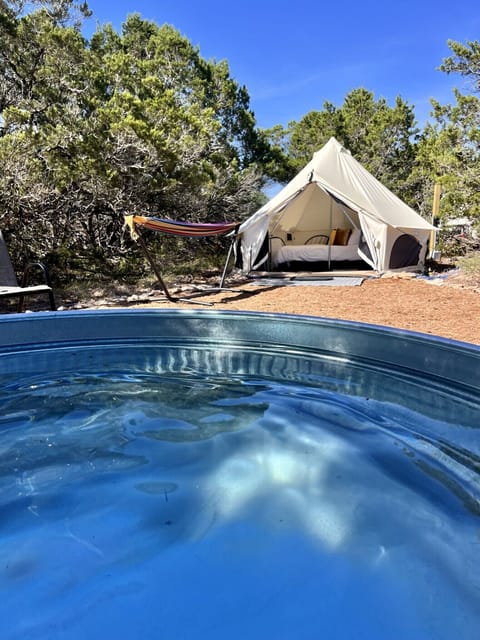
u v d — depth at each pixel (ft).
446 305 18.74
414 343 7.49
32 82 30.40
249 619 2.91
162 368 8.22
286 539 3.68
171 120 31.78
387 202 32.76
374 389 7.10
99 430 5.76
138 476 4.65
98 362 8.52
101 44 44.27
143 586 3.18
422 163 60.64
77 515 4.00
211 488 4.45
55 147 25.95
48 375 7.85
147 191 29.86
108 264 31.60
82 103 29.43
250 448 5.25
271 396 6.94
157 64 48.78
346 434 5.63
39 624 2.86
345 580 3.22
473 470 4.70
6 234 26.22
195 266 33.94
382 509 4.07
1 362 8.36
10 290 15.58
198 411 6.42
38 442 5.45
